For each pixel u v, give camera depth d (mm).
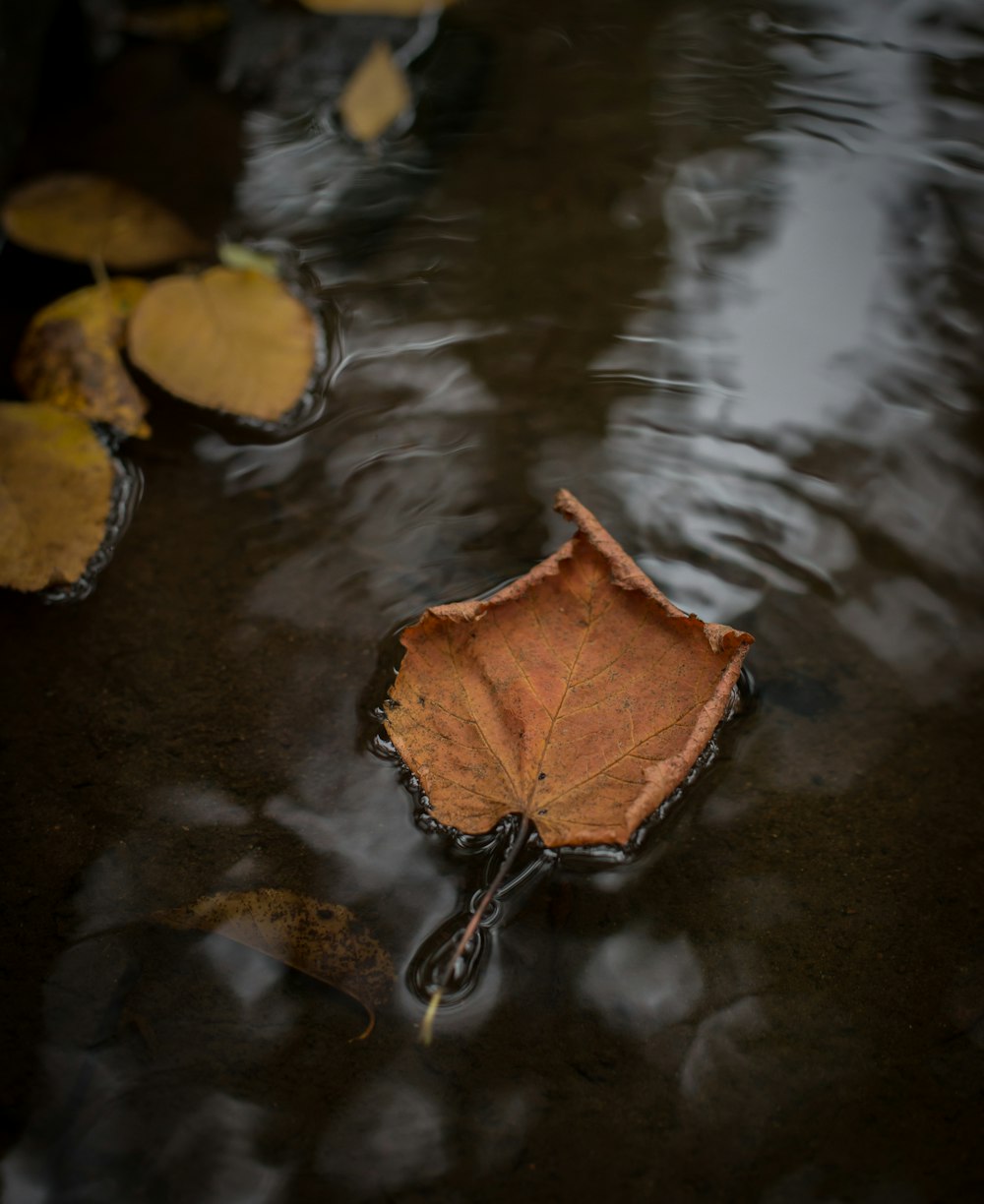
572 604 532
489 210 704
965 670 551
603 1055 485
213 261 682
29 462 592
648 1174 469
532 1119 476
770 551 576
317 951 499
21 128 732
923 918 505
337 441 614
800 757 533
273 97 767
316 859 514
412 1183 468
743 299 659
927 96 751
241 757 535
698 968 497
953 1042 487
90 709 548
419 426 617
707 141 732
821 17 820
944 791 528
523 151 732
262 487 601
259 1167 470
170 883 511
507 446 608
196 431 620
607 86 767
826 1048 486
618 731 513
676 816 522
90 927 505
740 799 525
